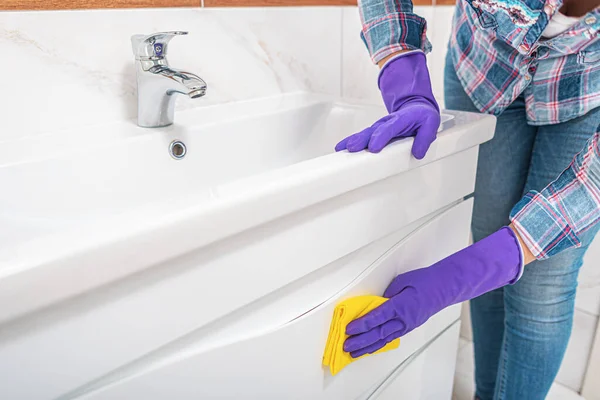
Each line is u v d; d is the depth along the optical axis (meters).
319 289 0.64
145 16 0.81
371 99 1.32
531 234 0.70
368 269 0.71
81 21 0.74
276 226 0.54
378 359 0.76
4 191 0.61
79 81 0.76
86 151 0.68
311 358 0.65
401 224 0.72
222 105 0.96
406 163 0.66
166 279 0.46
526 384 0.96
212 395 0.55
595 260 1.21
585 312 1.27
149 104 0.76
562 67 0.77
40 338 0.39
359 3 0.80
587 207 0.68
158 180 0.77
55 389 0.42
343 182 0.57
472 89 0.90
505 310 0.99
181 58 0.88
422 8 1.28
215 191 0.49
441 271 0.71
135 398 0.48
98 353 0.43
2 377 0.38
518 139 0.93
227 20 0.93
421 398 0.94
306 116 0.97
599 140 0.66
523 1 0.70
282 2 1.01
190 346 0.52
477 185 1.01
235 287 0.52
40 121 0.74
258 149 0.90
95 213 0.70
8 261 0.36
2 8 0.67
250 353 0.57
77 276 0.38
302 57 1.09
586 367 1.30
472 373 1.42
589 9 0.72
